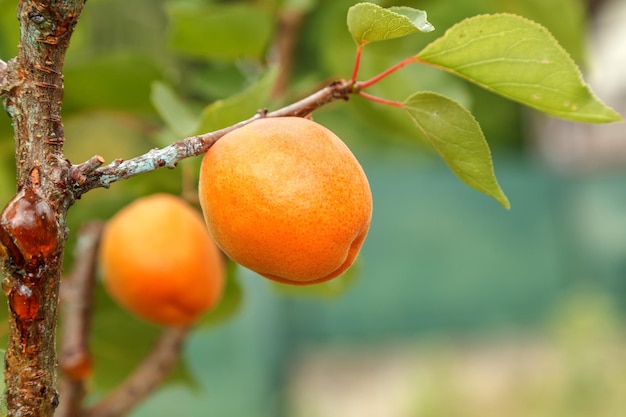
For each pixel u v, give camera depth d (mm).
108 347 646
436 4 761
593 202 2629
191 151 450
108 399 592
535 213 2613
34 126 426
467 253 2570
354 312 2471
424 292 2543
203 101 716
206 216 462
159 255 587
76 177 428
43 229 420
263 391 1712
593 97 480
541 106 491
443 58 484
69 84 630
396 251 2529
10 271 422
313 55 724
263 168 450
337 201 452
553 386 1939
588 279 2631
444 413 1923
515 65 480
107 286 607
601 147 3055
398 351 2506
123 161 436
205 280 598
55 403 434
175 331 608
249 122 466
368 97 481
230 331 1664
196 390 648
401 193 2525
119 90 639
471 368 2346
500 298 2594
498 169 2613
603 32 2984
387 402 2139
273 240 451
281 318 1953
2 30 675
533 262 2613
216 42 638
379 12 455
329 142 460
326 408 2107
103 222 635
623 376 1857
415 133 691
